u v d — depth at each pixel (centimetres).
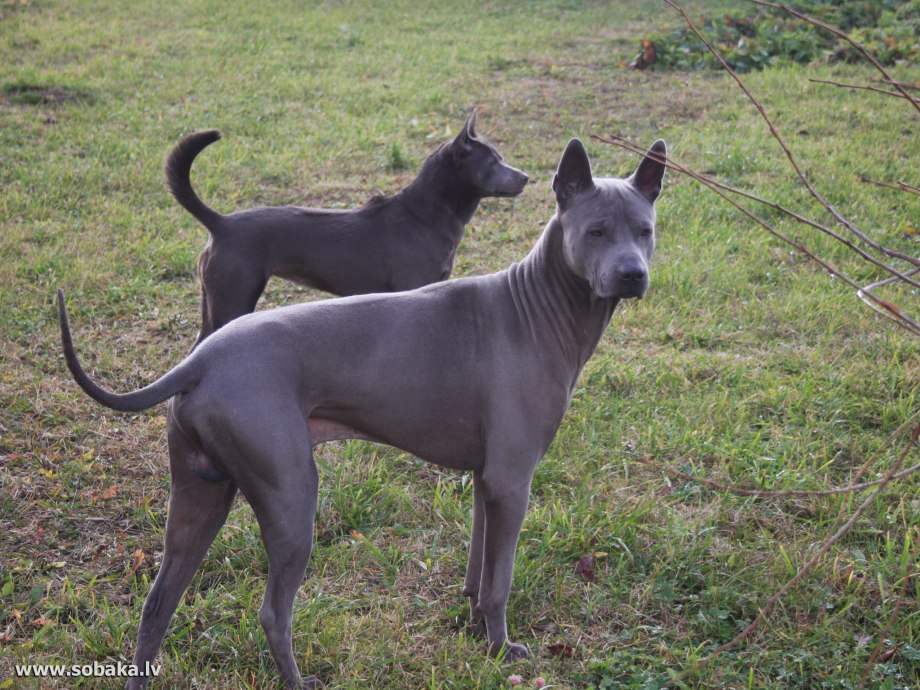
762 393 559
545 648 379
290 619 339
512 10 1780
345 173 950
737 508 461
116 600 402
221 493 345
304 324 337
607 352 617
